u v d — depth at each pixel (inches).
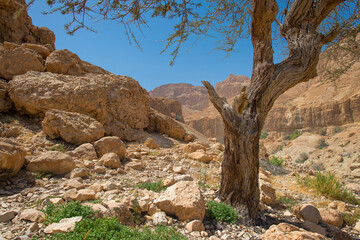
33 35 590.6
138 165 268.1
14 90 347.3
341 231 175.5
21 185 176.1
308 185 311.9
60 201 145.9
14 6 528.4
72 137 303.6
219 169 311.0
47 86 363.9
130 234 114.6
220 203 163.8
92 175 218.4
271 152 2546.8
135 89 488.1
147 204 151.3
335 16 222.4
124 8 142.5
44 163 203.2
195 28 199.3
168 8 153.2
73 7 127.1
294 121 3986.2
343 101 3481.8
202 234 131.4
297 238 115.2
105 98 405.7
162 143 453.4
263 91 167.8
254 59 175.6
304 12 174.6
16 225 116.3
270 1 154.9
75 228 107.3
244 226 151.9
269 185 241.4
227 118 168.6
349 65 230.2
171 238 118.7
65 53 454.0
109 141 289.0
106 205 140.3
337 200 267.0
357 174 496.4
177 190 156.4
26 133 309.3
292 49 174.9
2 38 519.5
